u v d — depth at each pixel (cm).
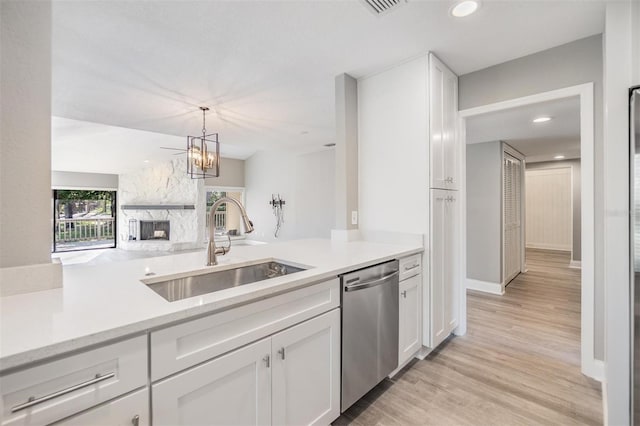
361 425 154
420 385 188
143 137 574
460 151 256
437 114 225
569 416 160
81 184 737
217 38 197
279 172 741
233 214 859
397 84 235
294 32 191
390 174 240
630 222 143
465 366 210
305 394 135
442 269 233
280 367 123
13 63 103
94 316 85
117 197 805
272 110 349
